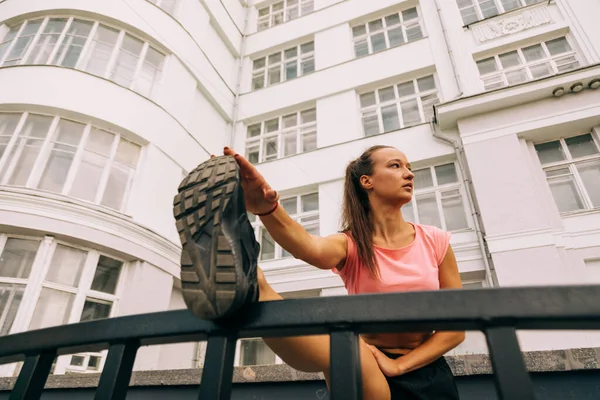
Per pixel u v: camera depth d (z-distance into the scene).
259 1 13.09
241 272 0.73
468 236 6.86
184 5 9.70
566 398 2.22
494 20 8.88
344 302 0.75
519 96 7.17
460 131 7.55
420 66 9.13
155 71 8.31
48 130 6.40
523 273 5.94
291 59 11.49
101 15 7.66
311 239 1.11
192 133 9.05
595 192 6.45
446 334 1.21
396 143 8.35
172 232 7.47
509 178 6.72
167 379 2.87
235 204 0.82
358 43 10.70
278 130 10.30
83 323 1.03
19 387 1.02
